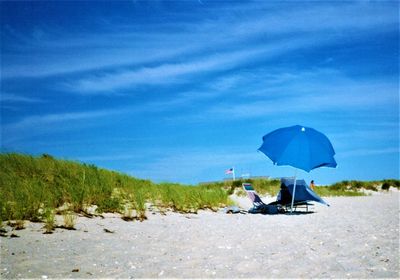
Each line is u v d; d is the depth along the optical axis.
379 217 10.30
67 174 11.39
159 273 4.59
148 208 10.38
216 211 11.58
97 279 4.29
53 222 7.02
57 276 4.32
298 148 11.30
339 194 24.42
